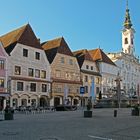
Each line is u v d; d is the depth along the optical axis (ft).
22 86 173.88
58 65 205.36
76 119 85.25
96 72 248.73
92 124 68.28
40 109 143.74
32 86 180.75
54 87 197.77
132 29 314.35
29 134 48.60
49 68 195.93
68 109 154.61
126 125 66.33
